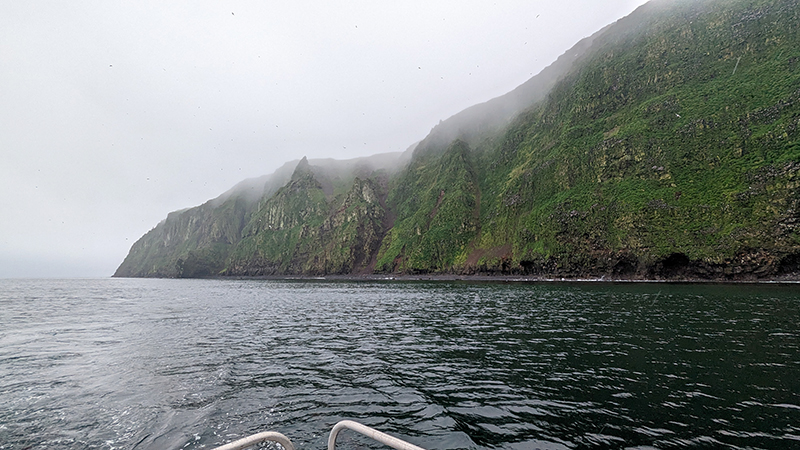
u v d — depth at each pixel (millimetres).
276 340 20531
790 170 68312
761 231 67500
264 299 50906
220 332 23438
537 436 8172
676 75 108375
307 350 17828
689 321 24188
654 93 111250
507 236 120500
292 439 7988
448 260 131750
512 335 20969
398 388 11805
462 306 36938
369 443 7664
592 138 115375
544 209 109062
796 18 89688
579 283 75938
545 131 144000
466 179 159125
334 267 166250
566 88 147000
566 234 98000
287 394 11281
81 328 25547
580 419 9156
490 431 8453
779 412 9383
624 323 24062
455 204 147250
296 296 56281
